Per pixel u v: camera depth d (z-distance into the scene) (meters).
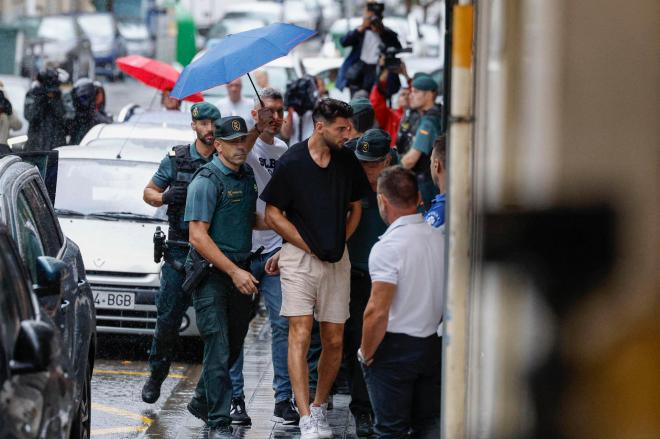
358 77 32.56
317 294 15.93
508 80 5.69
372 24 32.66
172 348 18.70
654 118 5.27
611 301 5.41
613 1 5.28
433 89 24.48
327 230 15.71
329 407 18.78
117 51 83.31
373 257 12.77
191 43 57.75
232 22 80.00
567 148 5.37
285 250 15.99
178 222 18.23
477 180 6.45
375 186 17.03
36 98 35.88
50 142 36.03
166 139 28.48
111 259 22.61
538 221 5.50
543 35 5.39
